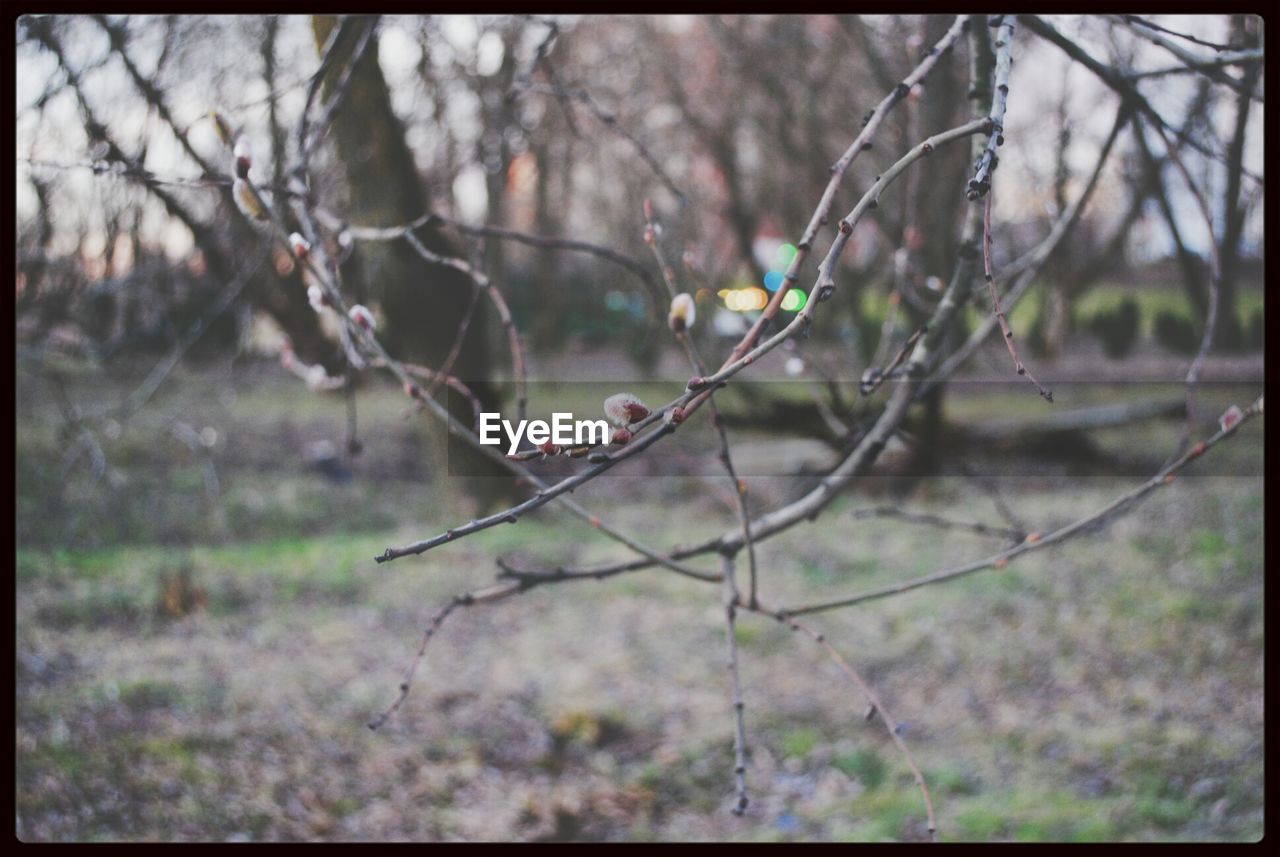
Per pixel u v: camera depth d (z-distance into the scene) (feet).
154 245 21.16
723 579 6.98
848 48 38.01
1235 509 35.88
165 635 26.53
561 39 40.57
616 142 50.47
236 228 20.47
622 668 26.66
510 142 34.27
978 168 4.25
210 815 19.11
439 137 33.40
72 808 18.53
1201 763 21.57
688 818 21.30
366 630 28.19
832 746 23.95
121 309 20.92
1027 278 8.23
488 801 21.22
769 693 26.18
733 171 41.55
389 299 28.78
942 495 39.70
